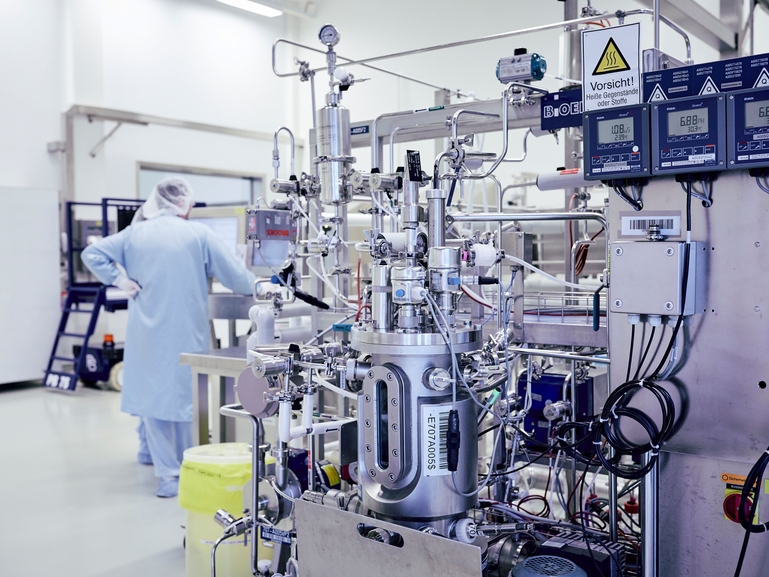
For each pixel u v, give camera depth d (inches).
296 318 138.4
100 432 176.4
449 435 58.2
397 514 60.1
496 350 73.2
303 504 64.1
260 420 77.7
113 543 107.2
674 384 62.7
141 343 133.8
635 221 62.7
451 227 78.0
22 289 237.0
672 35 205.8
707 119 55.6
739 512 56.3
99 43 276.1
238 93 327.6
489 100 89.6
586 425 73.0
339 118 80.4
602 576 65.3
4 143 257.3
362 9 303.7
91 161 265.1
